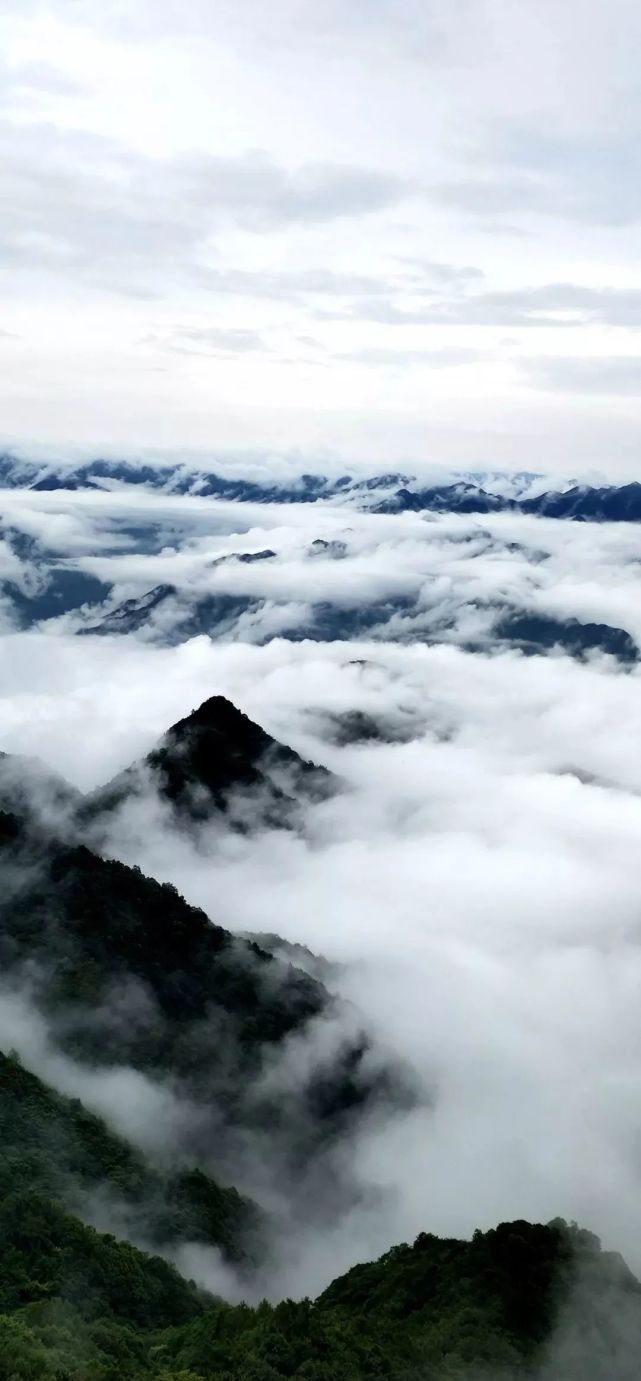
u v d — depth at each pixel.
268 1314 70.44
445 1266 81.69
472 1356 69.25
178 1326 72.31
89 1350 63.00
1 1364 58.06
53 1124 93.56
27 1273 71.38
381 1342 69.94
